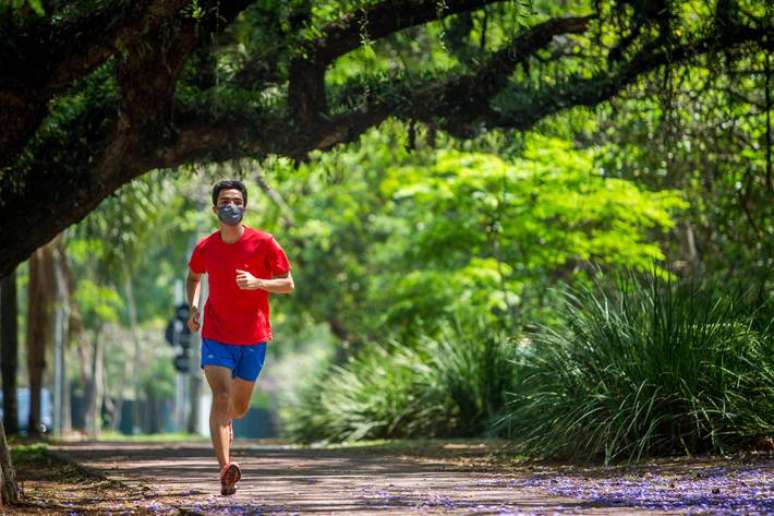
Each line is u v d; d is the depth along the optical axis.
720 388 12.51
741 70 17.97
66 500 9.67
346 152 16.92
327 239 41.47
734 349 12.77
